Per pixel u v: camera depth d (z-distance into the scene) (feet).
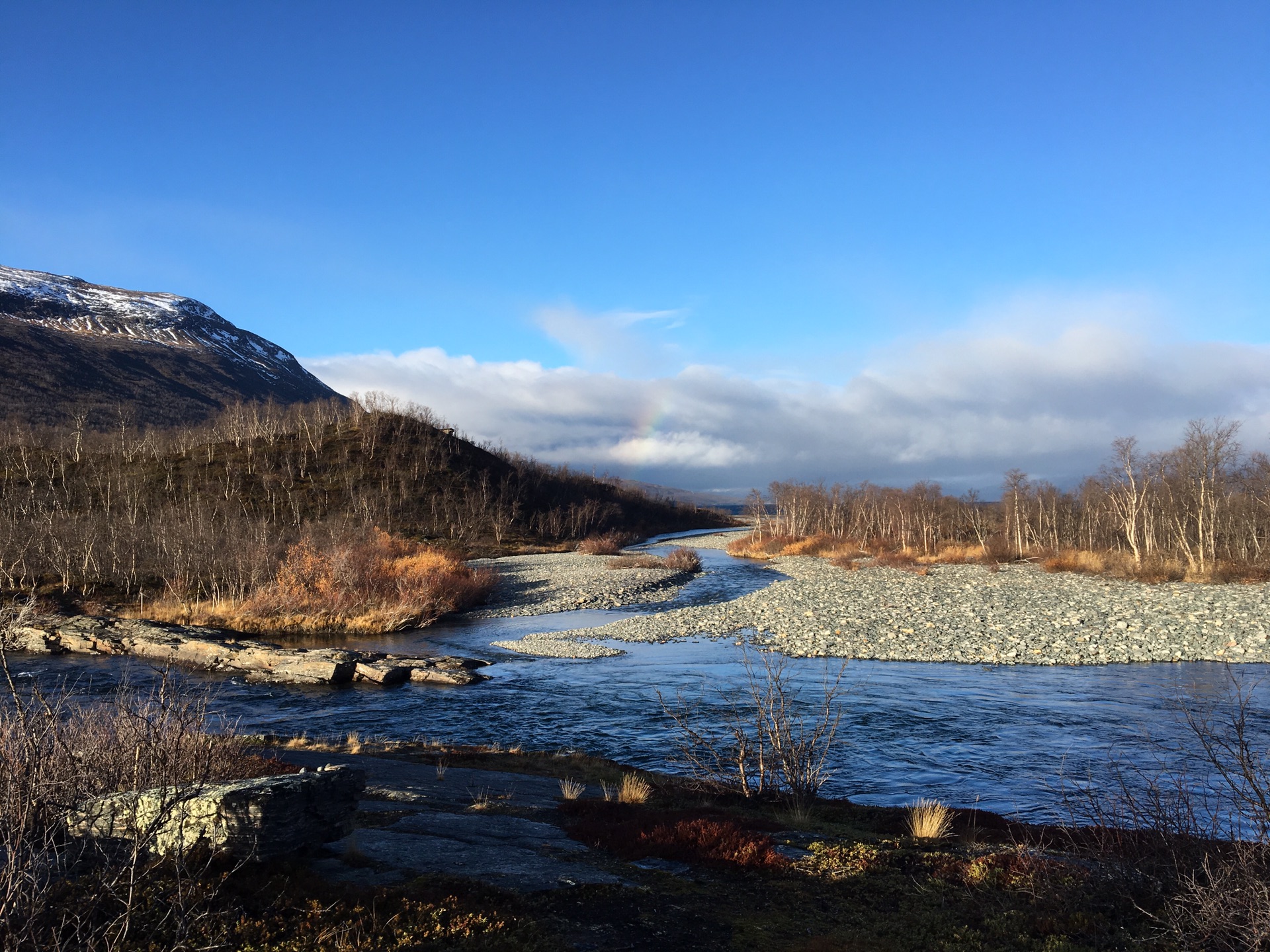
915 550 275.18
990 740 55.57
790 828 35.24
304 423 401.49
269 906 20.03
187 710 32.35
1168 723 59.77
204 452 346.74
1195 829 27.30
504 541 315.99
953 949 21.76
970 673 82.38
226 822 21.84
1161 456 206.28
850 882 27.43
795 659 92.02
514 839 30.71
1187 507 195.21
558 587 178.19
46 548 159.63
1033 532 283.59
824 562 252.21
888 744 54.49
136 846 18.84
